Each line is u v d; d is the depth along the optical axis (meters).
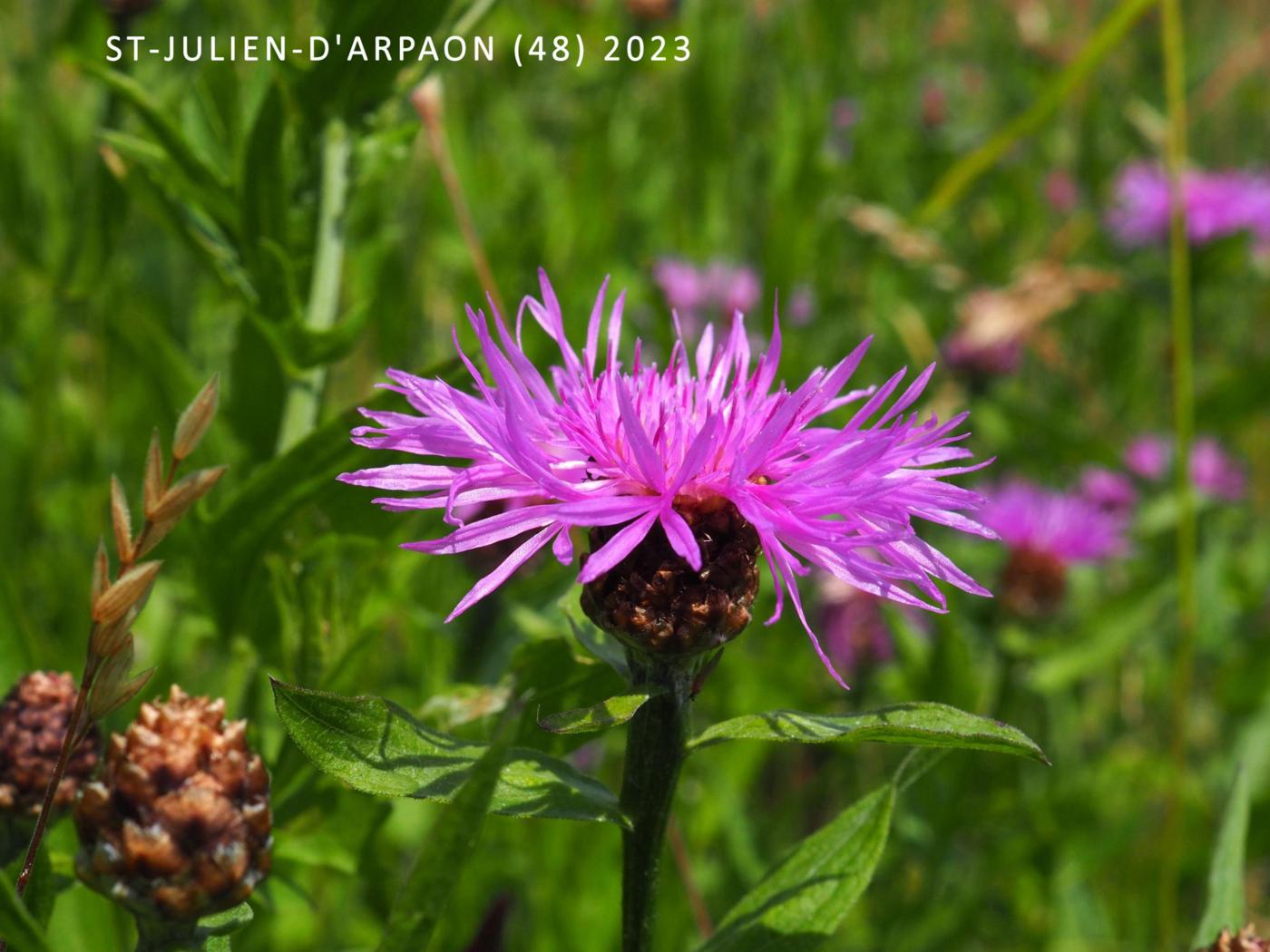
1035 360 0.50
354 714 0.15
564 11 0.43
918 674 0.30
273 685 0.14
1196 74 0.58
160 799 0.13
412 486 0.15
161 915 0.13
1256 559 0.42
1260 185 0.48
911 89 0.56
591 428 0.15
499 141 0.43
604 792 0.15
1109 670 0.39
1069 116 0.55
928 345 0.40
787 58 0.45
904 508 0.14
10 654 0.20
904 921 0.30
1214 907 0.19
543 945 0.26
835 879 0.16
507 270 0.34
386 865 0.26
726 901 0.29
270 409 0.24
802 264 0.38
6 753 0.16
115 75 0.21
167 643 0.24
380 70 0.21
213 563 0.20
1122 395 0.48
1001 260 0.49
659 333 0.36
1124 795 0.35
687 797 0.29
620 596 0.15
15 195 0.29
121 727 0.23
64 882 0.17
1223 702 0.35
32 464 0.29
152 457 0.13
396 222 0.35
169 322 0.35
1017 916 0.32
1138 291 0.41
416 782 0.14
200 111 0.23
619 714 0.14
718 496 0.15
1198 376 0.49
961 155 0.53
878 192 0.49
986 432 0.40
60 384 0.31
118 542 0.14
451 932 0.25
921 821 0.31
